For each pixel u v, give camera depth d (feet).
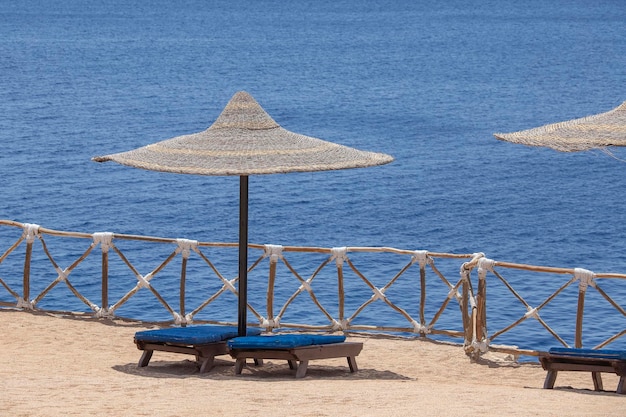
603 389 42.29
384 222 119.65
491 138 192.34
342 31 610.65
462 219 121.60
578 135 43.24
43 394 35.78
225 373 43.24
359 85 295.28
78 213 120.67
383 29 634.02
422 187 143.74
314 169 40.83
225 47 460.55
